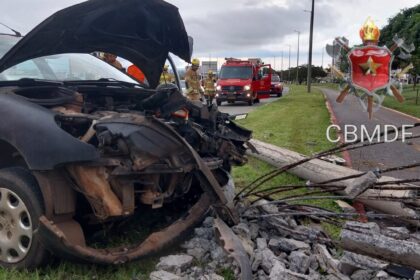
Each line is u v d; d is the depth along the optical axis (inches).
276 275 122.3
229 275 132.7
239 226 150.3
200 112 175.6
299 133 459.2
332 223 168.2
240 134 188.5
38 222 121.1
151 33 167.3
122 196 125.3
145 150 123.7
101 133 124.8
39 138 122.3
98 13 144.6
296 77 3494.1
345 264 132.9
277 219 168.7
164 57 182.1
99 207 125.5
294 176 257.8
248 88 960.3
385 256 126.6
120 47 176.2
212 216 150.8
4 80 161.0
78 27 149.1
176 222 146.6
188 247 144.1
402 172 291.3
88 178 122.7
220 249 141.5
